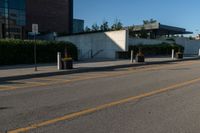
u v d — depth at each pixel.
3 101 9.08
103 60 29.61
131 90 11.02
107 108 7.96
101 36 37.19
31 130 6.05
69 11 66.50
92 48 38.53
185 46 50.06
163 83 12.92
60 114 7.34
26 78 15.96
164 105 8.33
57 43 27.59
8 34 50.09
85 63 24.83
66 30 65.19
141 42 40.00
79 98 9.45
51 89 11.52
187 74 16.72
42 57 26.33
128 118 6.93
